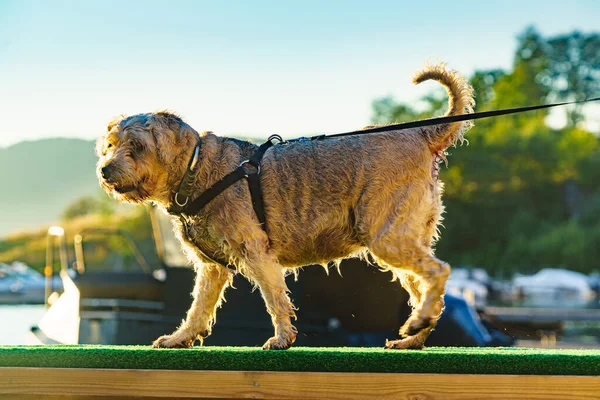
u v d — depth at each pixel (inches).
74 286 503.2
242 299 433.7
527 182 2218.3
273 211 221.6
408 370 197.5
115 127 219.5
